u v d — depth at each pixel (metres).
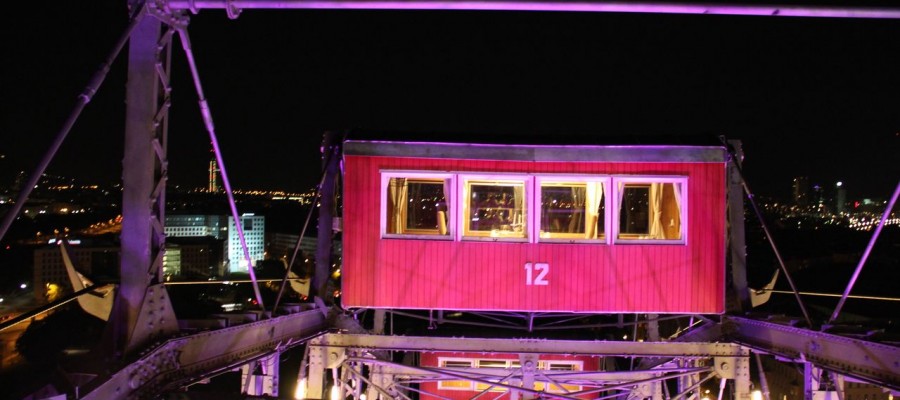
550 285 13.09
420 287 13.19
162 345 7.18
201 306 60.94
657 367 14.00
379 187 13.25
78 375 6.10
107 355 6.80
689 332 14.70
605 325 13.91
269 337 10.34
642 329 17.78
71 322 64.25
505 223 13.28
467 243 13.21
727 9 6.72
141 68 7.34
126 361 6.62
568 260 13.16
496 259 13.20
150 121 7.34
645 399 16.84
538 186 13.17
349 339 13.08
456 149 13.16
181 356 7.72
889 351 8.01
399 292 13.19
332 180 13.84
